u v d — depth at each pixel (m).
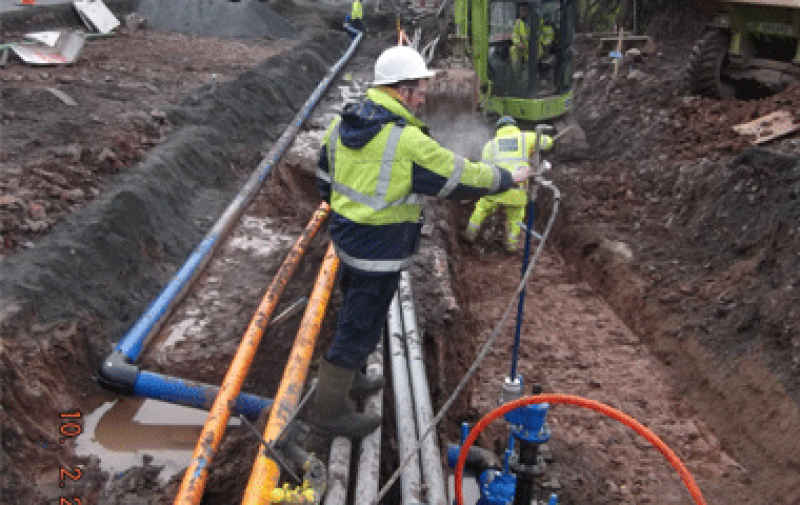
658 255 7.60
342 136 2.99
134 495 3.61
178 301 5.38
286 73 12.45
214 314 5.32
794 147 7.53
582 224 8.67
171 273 5.82
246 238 6.67
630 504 4.86
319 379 3.38
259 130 9.87
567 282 8.14
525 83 10.18
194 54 12.59
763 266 6.50
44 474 3.52
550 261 8.68
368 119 2.93
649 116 10.50
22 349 3.98
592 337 6.96
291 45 15.12
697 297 6.76
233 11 16.02
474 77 9.26
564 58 10.30
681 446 5.49
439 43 14.95
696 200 7.98
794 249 6.26
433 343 5.20
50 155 6.28
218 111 9.18
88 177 6.12
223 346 4.90
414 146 2.86
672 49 14.76
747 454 5.33
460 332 5.98
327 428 3.47
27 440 3.54
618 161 10.13
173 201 6.66
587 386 6.18
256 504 2.89
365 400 3.86
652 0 16.70
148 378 4.13
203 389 4.13
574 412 5.82
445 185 2.89
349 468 3.43
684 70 11.80
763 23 9.52
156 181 6.56
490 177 2.93
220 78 10.56
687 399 6.04
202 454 3.31
